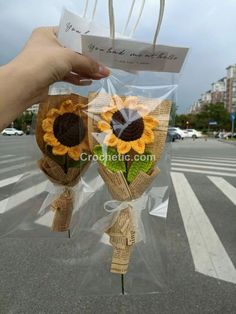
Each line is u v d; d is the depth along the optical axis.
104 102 0.29
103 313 0.61
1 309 0.62
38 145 0.33
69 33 0.27
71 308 0.62
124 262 0.29
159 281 0.31
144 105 0.29
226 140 9.15
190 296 0.66
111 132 0.28
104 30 0.28
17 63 0.25
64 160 0.32
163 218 0.31
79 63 0.27
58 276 0.72
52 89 0.32
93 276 0.31
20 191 0.35
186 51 0.27
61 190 0.34
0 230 0.36
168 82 0.30
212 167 2.59
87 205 0.30
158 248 0.31
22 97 0.25
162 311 0.62
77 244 0.32
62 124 0.32
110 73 0.29
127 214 0.29
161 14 0.25
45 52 0.26
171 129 0.30
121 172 0.28
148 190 0.30
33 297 0.65
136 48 0.26
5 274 0.74
